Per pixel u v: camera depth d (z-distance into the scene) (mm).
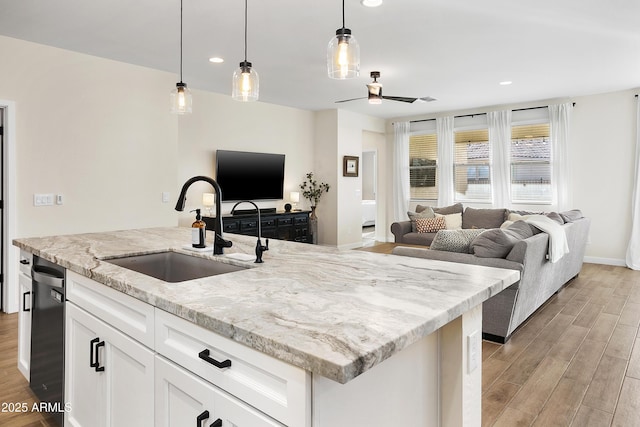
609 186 6238
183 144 5703
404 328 985
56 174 4074
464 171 7617
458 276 1529
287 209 6926
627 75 5180
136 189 4688
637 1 3076
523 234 3527
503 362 2887
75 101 4188
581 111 6422
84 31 3621
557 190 6562
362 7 3146
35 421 2145
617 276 5480
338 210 7457
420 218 6844
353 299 1229
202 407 1127
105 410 1591
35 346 2213
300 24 3475
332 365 790
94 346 1645
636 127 5973
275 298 1240
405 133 8227
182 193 2162
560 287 4652
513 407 2305
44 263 2131
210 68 4770
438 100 6691
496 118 7109
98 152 4367
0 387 2482
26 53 3855
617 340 3273
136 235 2740
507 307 3158
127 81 4582
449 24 3486
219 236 2012
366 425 1020
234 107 6352
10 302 3859
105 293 1582
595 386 2535
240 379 1010
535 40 3885
